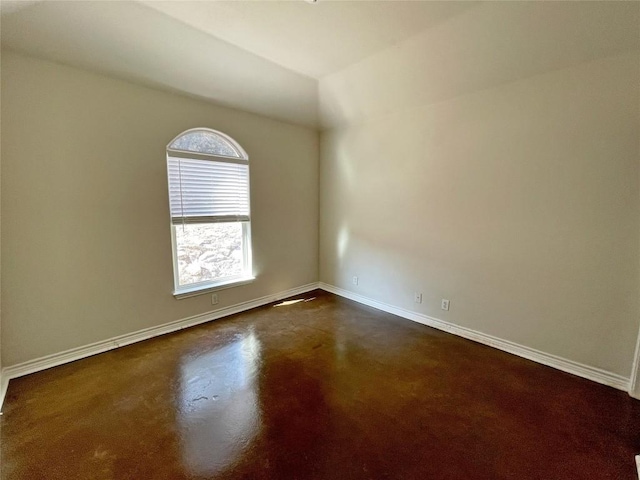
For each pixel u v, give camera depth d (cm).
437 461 147
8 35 186
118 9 191
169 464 144
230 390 202
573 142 210
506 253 251
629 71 186
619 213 197
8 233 204
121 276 257
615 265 201
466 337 283
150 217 269
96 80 230
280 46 241
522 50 209
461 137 269
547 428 168
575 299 219
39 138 210
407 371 226
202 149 304
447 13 199
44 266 220
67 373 219
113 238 250
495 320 263
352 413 180
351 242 386
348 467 143
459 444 157
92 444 155
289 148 377
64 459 146
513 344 253
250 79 282
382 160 338
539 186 228
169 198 281
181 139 289
